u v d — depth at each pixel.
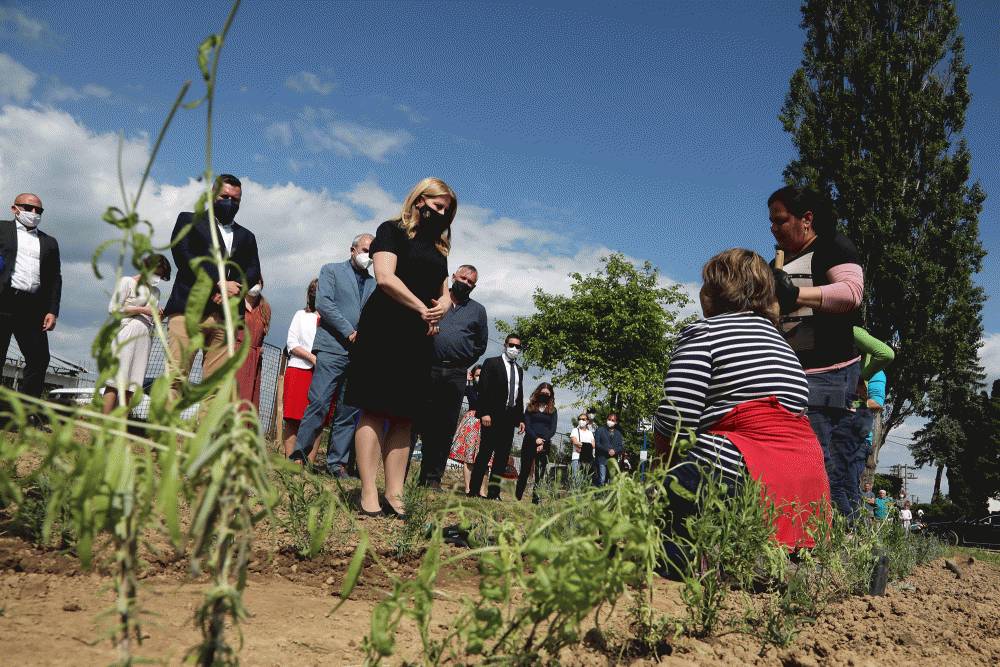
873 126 27.95
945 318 27.34
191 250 4.91
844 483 4.73
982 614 2.94
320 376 6.10
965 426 56.00
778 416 2.88
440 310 4.03
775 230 4.41
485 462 8.23
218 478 0.69
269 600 2.05
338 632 1.74
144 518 0.71
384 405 3.93
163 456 0.68
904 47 28.36
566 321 40.25
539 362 40.81
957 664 2.12
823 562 2.54
